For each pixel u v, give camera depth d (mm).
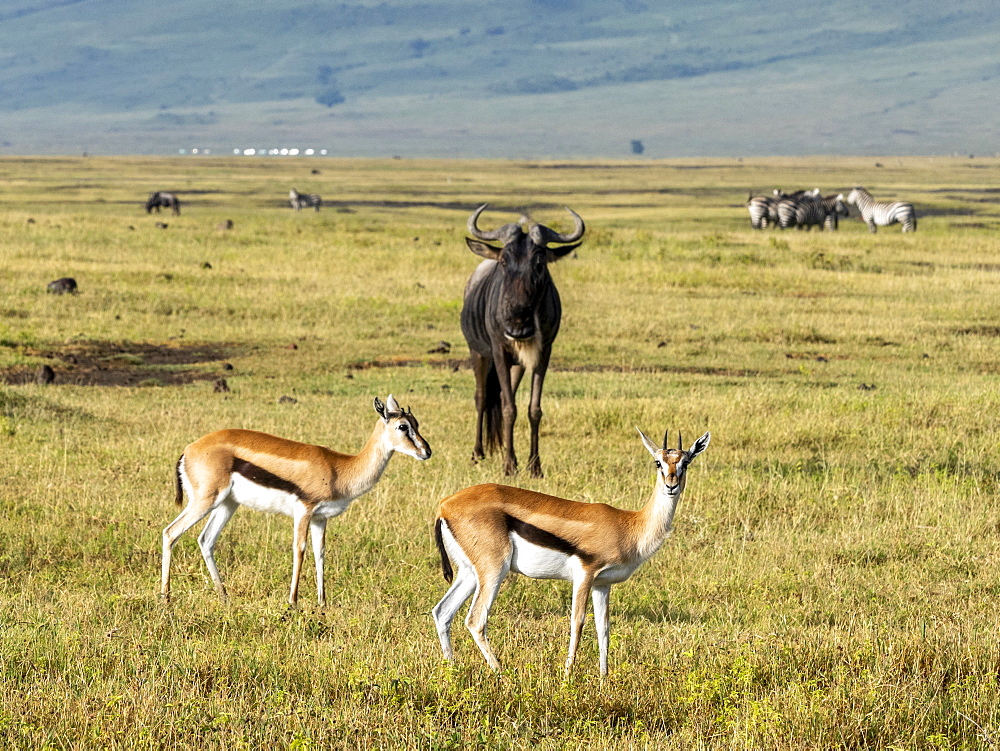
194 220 197250
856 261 143125
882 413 62688
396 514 44156
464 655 29781
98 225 170250
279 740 23969
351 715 24844
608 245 156125
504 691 26625
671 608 34938
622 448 56781
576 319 99188
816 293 119625
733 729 24828
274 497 33844
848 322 100062
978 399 66188
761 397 65938
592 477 50562
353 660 28469
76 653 28359
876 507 46688
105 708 24875
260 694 26375
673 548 41250
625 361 84188
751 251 152625
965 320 103062
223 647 29156
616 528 28266
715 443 57406
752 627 32562
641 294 115000
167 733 23859
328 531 41656
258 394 70062
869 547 41594
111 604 33062
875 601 35844
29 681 26594
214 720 24234
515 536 28250
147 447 53188
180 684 26328
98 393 69312
